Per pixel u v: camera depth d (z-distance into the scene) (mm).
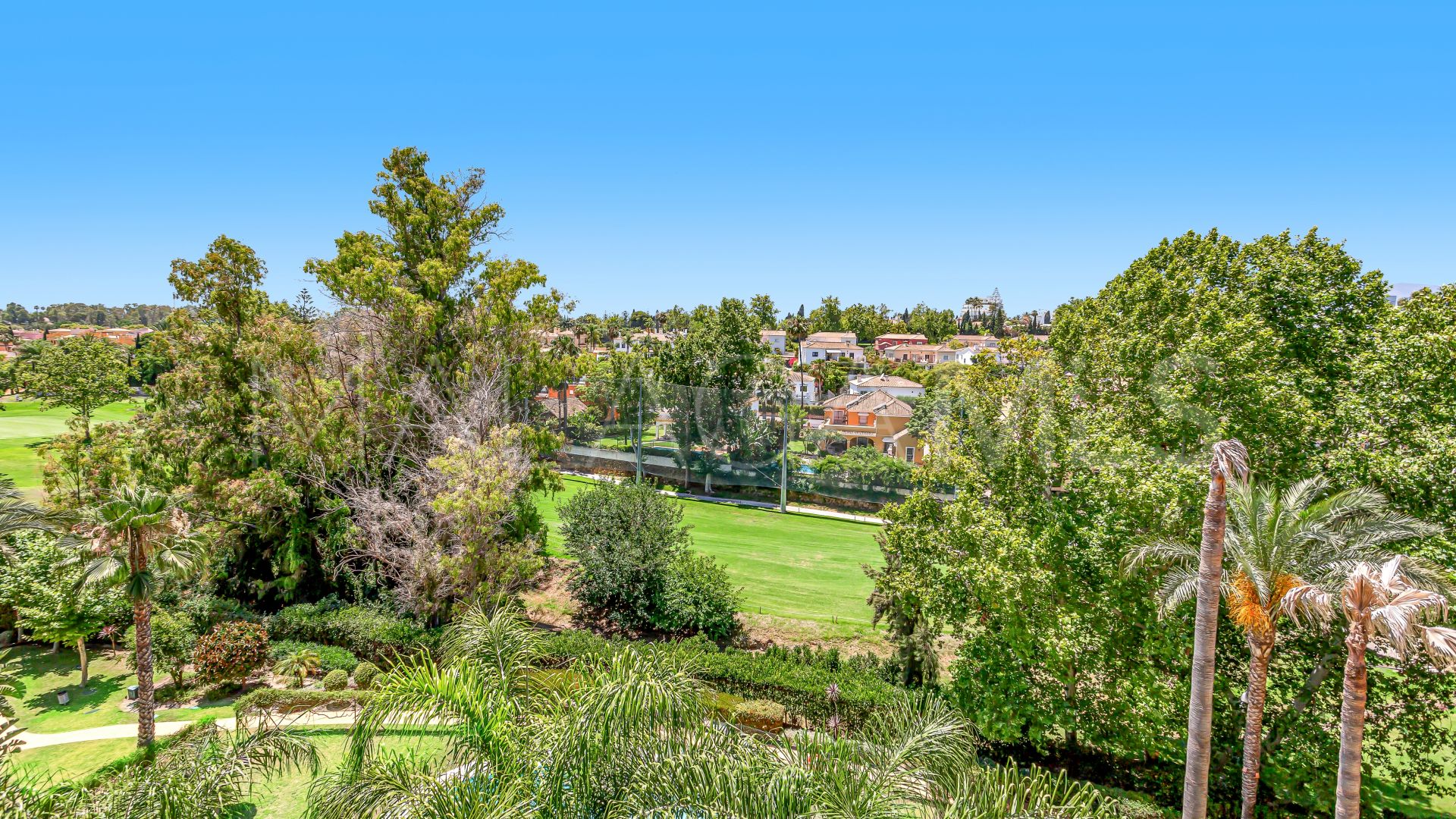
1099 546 17859
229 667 21438
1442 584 12680
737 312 56375
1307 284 19969
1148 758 19297
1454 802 18203
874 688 20078
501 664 11602
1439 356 16656
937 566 21891
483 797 9555
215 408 29531
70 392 68312
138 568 17453
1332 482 16625
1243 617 14047
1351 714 11195
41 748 18500
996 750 19891
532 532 32094
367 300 30094
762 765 9828
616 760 9695
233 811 14266
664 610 25594
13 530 17062
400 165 33188
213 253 30688
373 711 10547
